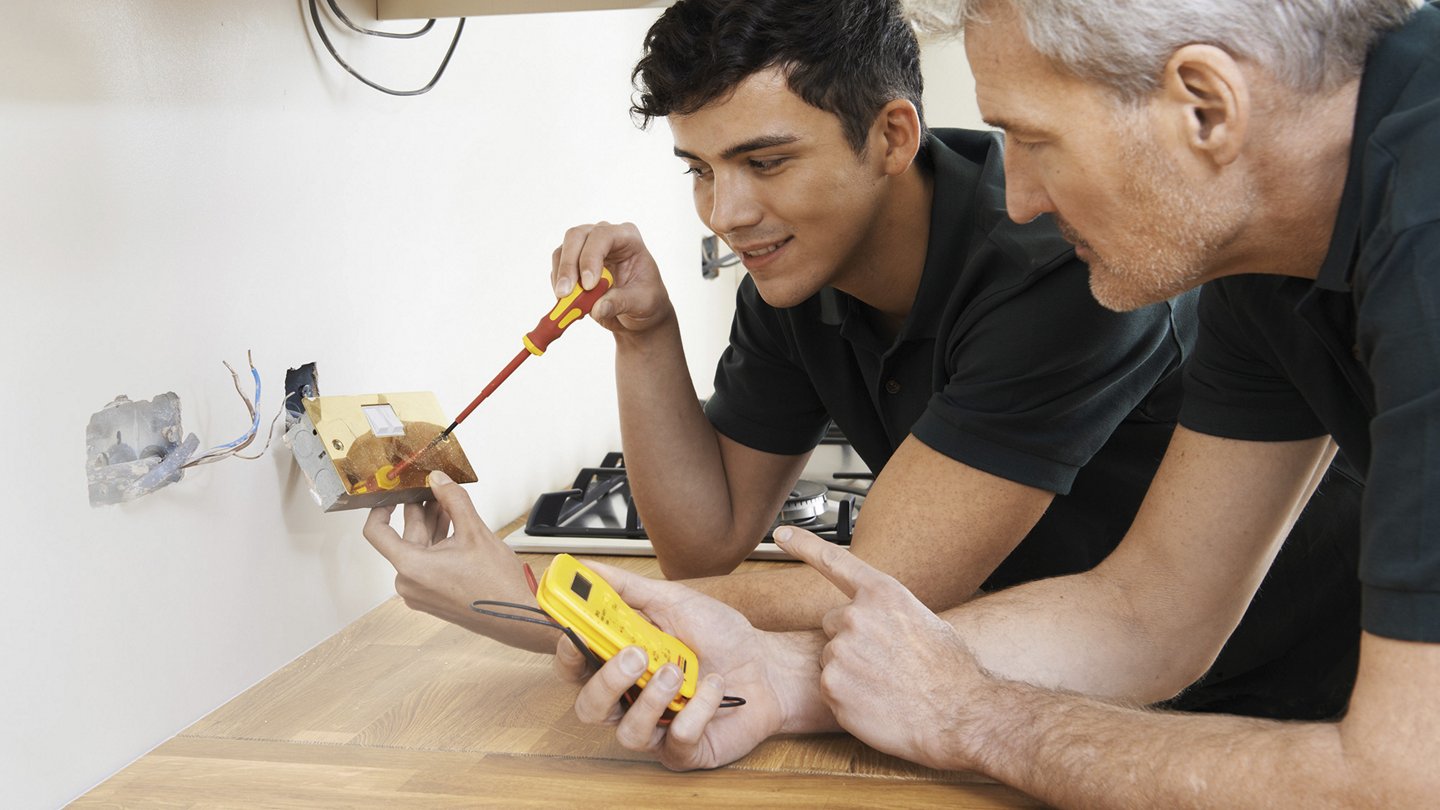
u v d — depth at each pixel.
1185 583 1.06
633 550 1.65
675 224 2.69
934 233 1.25
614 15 2.29
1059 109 0.79
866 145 1.16
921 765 0.95
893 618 0.95
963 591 1.15
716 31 1.08
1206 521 1.06
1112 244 0.83
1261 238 0.81
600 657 0.89
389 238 1.44
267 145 1.19
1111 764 0.81
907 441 1.19
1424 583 0.66
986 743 0.89
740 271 3.19
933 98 3.21
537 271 1.93
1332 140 0.76
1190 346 1.28
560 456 2.03
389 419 1.18
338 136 1.32
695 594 1.01
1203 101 0.75
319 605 1.29
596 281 1.27
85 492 0.95
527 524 1.72
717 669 0.99
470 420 1.67
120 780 0.96
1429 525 0.66
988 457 1.13
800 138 1.12
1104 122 0.78
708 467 1.47
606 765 0.96
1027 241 1.16
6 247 0.87
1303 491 1.08
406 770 0.95
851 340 1.37
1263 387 1.03
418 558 1.11
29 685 0.90
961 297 1.23
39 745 0.90
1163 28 0.73
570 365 2.08
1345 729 0.71
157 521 1.03
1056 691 0.91
